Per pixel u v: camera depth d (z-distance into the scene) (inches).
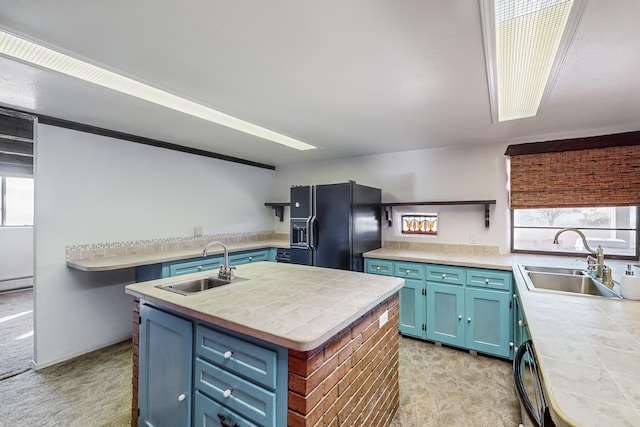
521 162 122.7
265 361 48.0
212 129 116.6
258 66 65.8
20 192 197.9
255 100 85.5
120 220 121.9
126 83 75.8
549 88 75.0
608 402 30.8
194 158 151.3
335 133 118.7
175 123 108.9
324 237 132.1
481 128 110.9
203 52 60.1
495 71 67.5
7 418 76.1
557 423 29.4
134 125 111.6
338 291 69.0
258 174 189.3
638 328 50.1
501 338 104.0
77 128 108.6
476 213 134.3
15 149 96.2
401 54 60.5
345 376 54.6
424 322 118.6
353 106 89.6
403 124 106.7
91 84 76.0
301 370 44.7
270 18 49.5
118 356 109.8
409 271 122.2
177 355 60.3
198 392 56.5
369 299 62.7
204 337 55.9
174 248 141.2
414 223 148.6
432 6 46.1
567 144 113.9
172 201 141.0
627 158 106.3
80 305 110.9
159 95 83.5
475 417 76.9
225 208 167.5
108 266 98.7
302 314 53.6
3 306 166.6
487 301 106.7
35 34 53.9
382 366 70.7
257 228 188.2
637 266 97.2
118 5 46.2
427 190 145.4
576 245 121.7
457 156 138.4
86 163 112.0
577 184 113.3
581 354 41.3
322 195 133.2
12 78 72.6
